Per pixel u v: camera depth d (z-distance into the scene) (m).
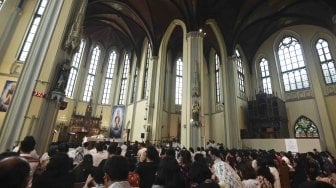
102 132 26.75
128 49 31.12
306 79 21.55
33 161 3.44
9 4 14.76
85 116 24.94
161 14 22.33
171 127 24.56
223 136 22.02
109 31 29.91
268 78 24.67
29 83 10.17
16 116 9.45
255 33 25.31
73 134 22.78
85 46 29.34
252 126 21.47
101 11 23.59
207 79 26.91
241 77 24.66
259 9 21.30
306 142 15.24
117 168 2.11
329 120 18.83
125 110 27.34
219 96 24.34
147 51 26.42
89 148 7.36
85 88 28.17
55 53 11.15
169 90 26.22
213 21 21.66
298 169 6.93
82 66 28.38
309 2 19.33
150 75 22.70
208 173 2.33
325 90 19.89
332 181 3.83
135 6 21.84
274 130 19.92
